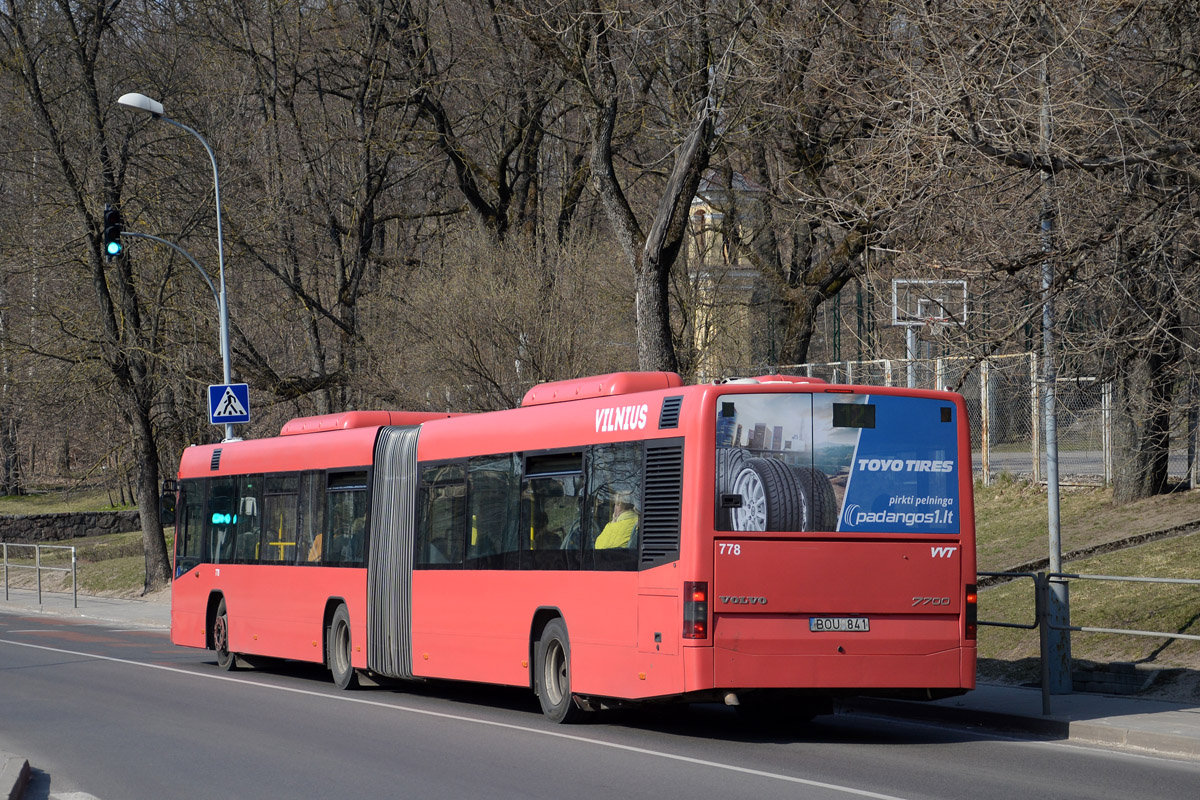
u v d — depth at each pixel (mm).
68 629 28594
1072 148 12586
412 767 10344
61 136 32719
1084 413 17016
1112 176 12750
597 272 31047
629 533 12086
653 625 11656
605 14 22250
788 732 12555
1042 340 13781
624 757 10836
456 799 8977
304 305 34875
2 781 8992
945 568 11805
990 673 15141
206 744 11703
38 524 50938
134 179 33625
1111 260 12453
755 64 21250
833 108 22672
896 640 11562
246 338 34875
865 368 25609
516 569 13828
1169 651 14156
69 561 44906
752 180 29625
